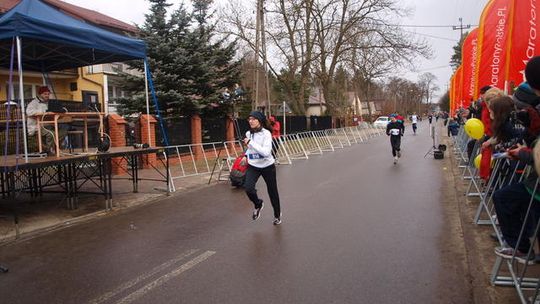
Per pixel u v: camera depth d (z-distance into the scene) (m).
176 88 17.47
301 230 6.80
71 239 6.75
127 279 4.99
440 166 14.15
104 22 24.95
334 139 24.88
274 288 4.59
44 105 8.55
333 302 4.23
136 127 15.01
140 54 9.71
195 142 17.84
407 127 53.25
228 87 21.05
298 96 34.16
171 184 11.45
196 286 4.71
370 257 5.45
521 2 6.71
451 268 5.03
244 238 6.47
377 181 11.29
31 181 10.31
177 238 6.61
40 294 4.66
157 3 18.22
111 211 8.66
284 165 15.88
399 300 4.23
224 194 10.30
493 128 6.00
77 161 7.86
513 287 4.41
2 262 5.75
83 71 22.91
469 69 16.52
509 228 4.25
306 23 32.38
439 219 7.24
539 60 3.76
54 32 7.48
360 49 32.12
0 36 7.05
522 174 4.67
